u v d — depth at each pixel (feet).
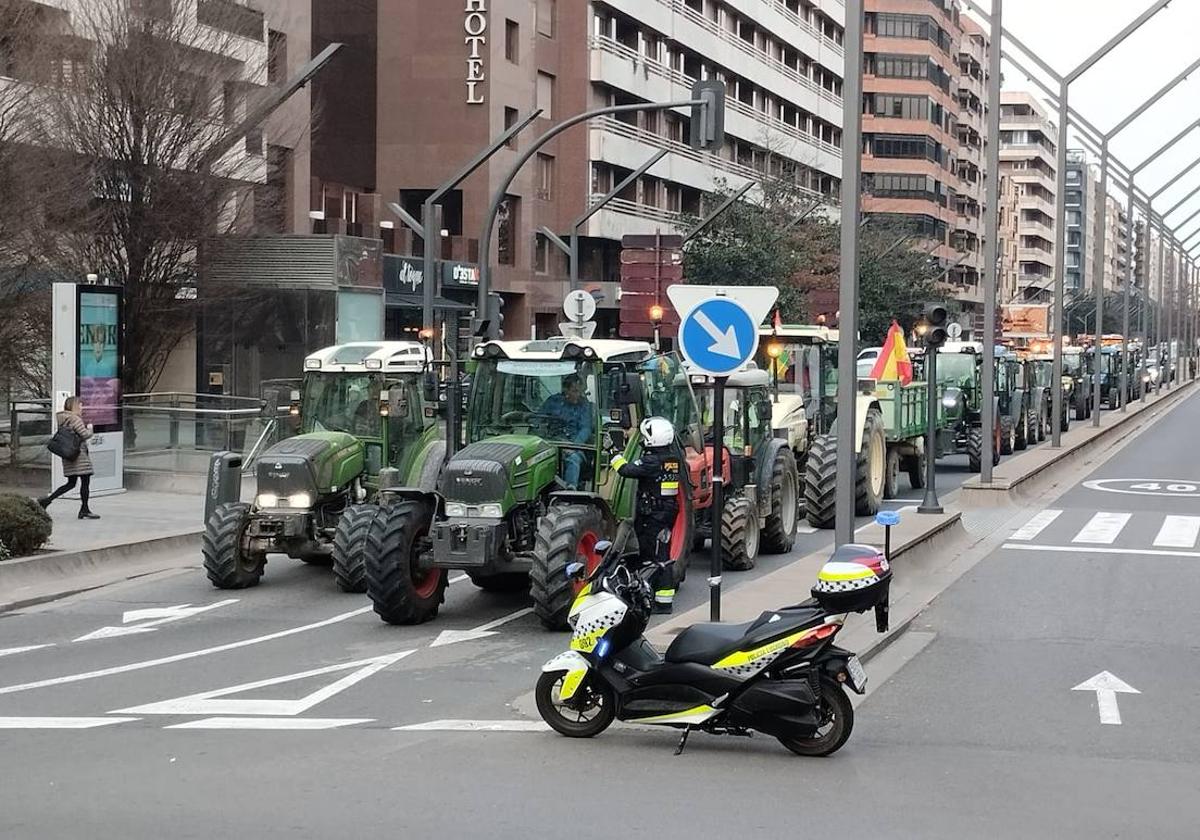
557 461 48.37
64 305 77.97
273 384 96.84
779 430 67.31
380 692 36.11
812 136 287.48
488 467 45.06
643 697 29.96
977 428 112.88
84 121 97.04
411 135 175.11
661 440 43.55
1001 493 84.69
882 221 244.83
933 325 69.97
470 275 170.81
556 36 192.34
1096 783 27.48
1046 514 81.61
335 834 23.11
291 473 53.47
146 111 99.60
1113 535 72.08
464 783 26.66
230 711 33.76
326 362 57.98
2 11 88.48
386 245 170.60
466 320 171.53
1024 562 62.28
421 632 45.14
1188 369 391.86
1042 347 186.70
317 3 168.14
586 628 30.42
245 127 100.27
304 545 53.98
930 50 335.47
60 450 69.26
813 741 29.40
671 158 216.95
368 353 58.90
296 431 58.08
